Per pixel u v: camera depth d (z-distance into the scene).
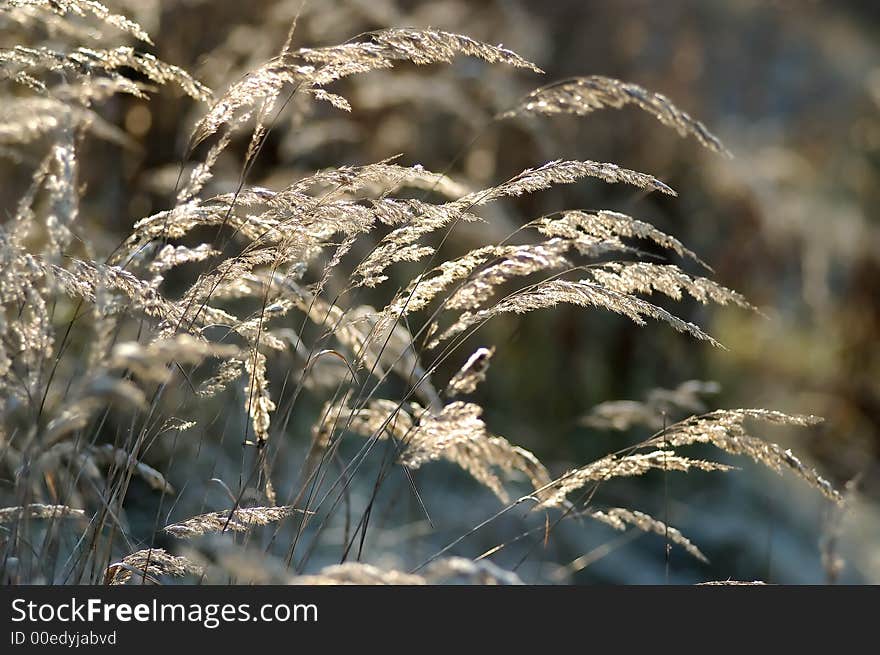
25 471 2.90
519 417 8.39
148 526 4.62
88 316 4.55
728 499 8.27
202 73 6.48
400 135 8.28
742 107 11.48
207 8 7.03
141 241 3.43
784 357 10.64
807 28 11.63
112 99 6.36
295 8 7.01
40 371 2.97
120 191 6.48
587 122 9.52
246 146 7.28
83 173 6.38
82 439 3.49
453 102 7.99
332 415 3.66
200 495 4.80
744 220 10.07
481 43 3.31
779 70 11.81
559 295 3.34
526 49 9.46
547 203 8.94
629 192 9.52
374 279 3.51
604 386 8.95
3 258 2.83
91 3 3.38
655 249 9.51
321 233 3.45
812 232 10.18
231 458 5.28
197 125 3.42
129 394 2.25
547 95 3.49
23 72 3.38
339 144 7.92
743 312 10.54
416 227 3.53
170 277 5.93
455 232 7.48
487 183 8.52
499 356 8.57
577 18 10.39
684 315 9.61
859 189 11.62
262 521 3.27
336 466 4.97
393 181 3.68
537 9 10.36
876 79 11.88
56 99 3.32
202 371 4.93
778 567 7.15
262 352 3.70
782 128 11.57
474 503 6.80
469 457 3.85
